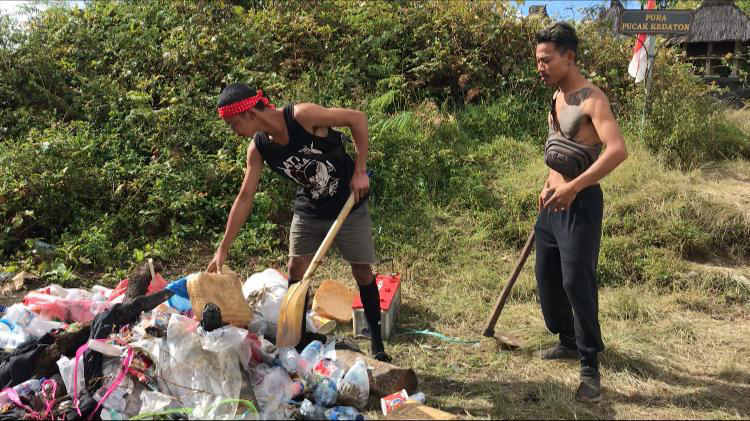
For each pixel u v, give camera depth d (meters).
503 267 4.92
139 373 2.74
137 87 6.64
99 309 3.48
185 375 2.72
